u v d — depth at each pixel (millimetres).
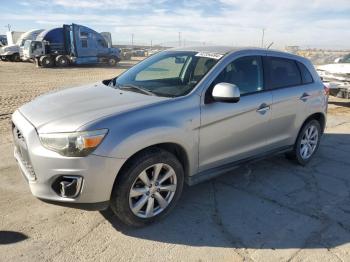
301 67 4934
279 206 3934
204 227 3457
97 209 3080
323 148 6070
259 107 4125
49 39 27125
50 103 3514
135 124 3088
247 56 4180
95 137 2891
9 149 5367
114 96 3607
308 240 3311
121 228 3371
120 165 3004
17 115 3498
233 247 3166
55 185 2988
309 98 4887
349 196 4254
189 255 3031
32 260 2873
